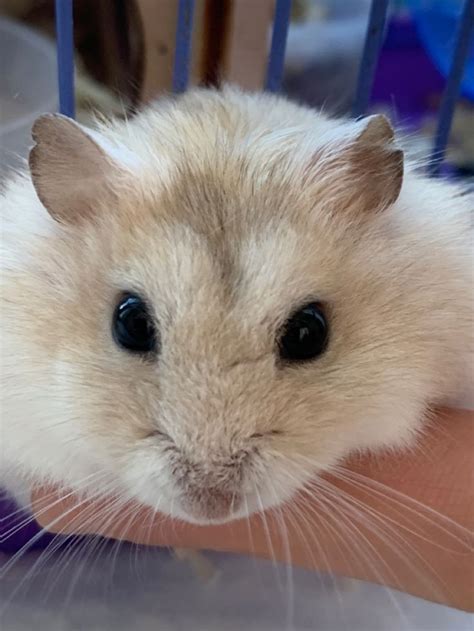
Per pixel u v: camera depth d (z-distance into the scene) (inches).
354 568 2.6
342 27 5.2
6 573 3.0
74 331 2.1
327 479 2.4
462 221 2.7
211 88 3.1
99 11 3.9
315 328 2.1
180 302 1.9
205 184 2.2
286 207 2.1
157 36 4.0
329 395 2.1
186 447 1.9
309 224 2.1
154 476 2.0
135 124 2.6
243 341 1.9
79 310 2.2
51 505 2.5
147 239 2.1
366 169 2.3
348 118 3.2
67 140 2.2
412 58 5.6
